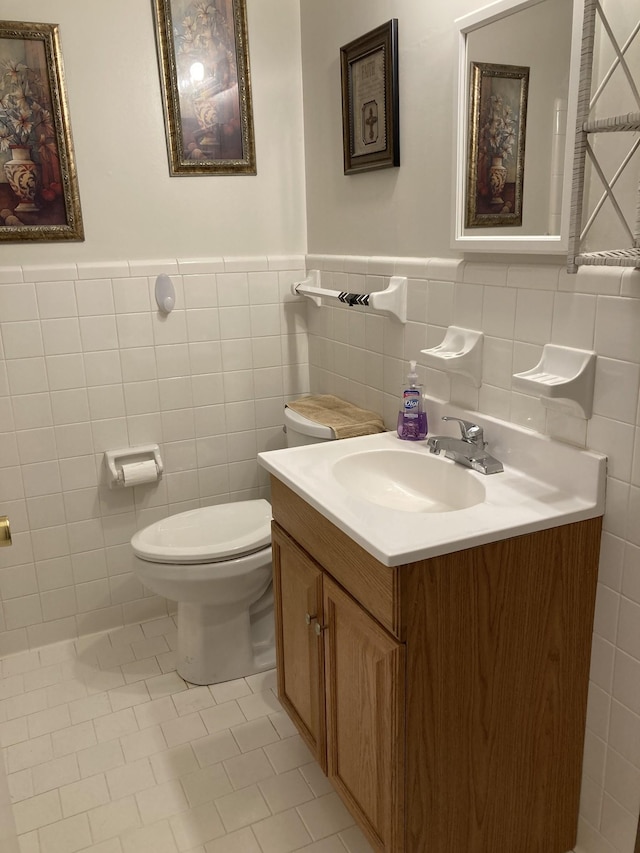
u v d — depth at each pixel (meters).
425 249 1.92
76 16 2.15
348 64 2.12
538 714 1.51
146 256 2.39
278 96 2.45
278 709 2.17
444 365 1.71
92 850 1.70
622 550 1.42
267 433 2.71
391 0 1.91
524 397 1.61
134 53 2.24
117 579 2.59
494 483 1.57
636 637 1.41
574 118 1.32
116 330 2.39
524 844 1.60
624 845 1.52
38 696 2.25
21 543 2.42
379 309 2.01
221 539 2.25
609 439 1.41
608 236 1.34
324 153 2.39
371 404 2.28
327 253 2.46
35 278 2.25
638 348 1.31
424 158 1.87
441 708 1.39
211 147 2.39
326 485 1.61
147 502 2.57
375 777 1.49
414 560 1.28
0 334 2.25
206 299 2.49
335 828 1.75
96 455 2.45
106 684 2.30
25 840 1.73
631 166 1.28
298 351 2.67
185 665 2.29
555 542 1.41
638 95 1.22
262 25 2.38
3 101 2.13
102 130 2.25
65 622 2.54
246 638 2.30
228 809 1.81
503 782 1.52
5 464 2.34
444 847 1.49
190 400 2.55
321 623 1.66
